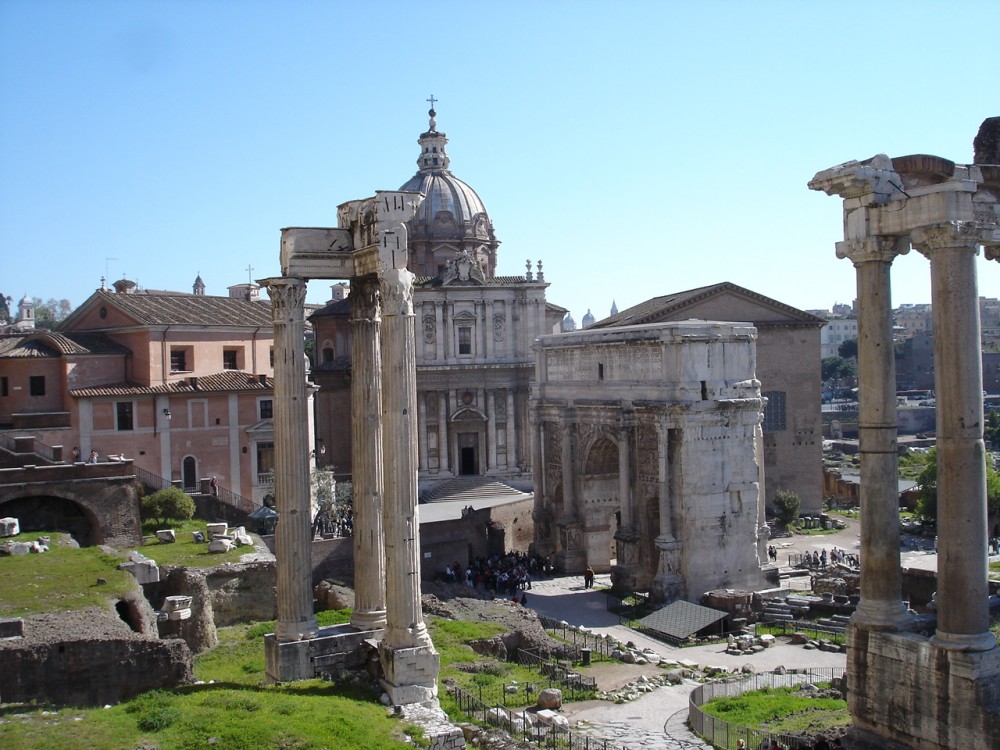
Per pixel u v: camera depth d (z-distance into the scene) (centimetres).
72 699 3098
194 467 6744
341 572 6106
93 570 4266
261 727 2522
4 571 4250
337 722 2636
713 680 4550
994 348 18350
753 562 6838
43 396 6538
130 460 5631
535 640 4825
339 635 3225
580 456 7781
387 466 3017
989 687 2400
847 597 6162
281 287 3212
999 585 3916
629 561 7031
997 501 8769
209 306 7512
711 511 6688
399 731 2692
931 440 16000
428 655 3011
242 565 4866
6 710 2716
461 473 10019
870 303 2680
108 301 7075
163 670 3216
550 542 8144
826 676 4544
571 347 7794
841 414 18538
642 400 6919
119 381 6769
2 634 3166
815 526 10156
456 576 7112
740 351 6906
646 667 4791
